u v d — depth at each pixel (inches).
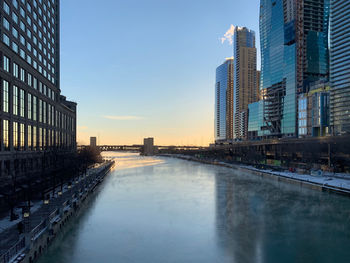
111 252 1245.1
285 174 3754.9
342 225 1614.2
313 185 2832.2
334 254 1219.9
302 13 7780.5
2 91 1865.2
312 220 1720.0
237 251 1261.1
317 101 6250.0
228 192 2714.1
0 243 1018.1
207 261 1160.8
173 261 1161.4
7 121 1956.2
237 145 6963.6
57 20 3700.8
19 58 2174.0
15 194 1734.7
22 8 2390.5
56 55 3659.0
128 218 1785.2
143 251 1261.1
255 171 4372.5
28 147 2413.9
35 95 2615.7
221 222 1692.9
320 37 7859.3
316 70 7706.7
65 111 4101.9
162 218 1787.6
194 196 2518.5
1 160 1833.2
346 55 5285.4
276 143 5221.5
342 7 5383.9
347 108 5221.5
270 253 1232.8
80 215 1854.1
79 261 1146.7
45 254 1207.6
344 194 2428.6
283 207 2057.1
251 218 1774.1
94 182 3056.1
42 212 1489.9
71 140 4608.8
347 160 3585.1
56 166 2994.6
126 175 4409.5
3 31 1968.5
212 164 7057.1
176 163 7760.8
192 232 1513.3
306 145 4362.7
